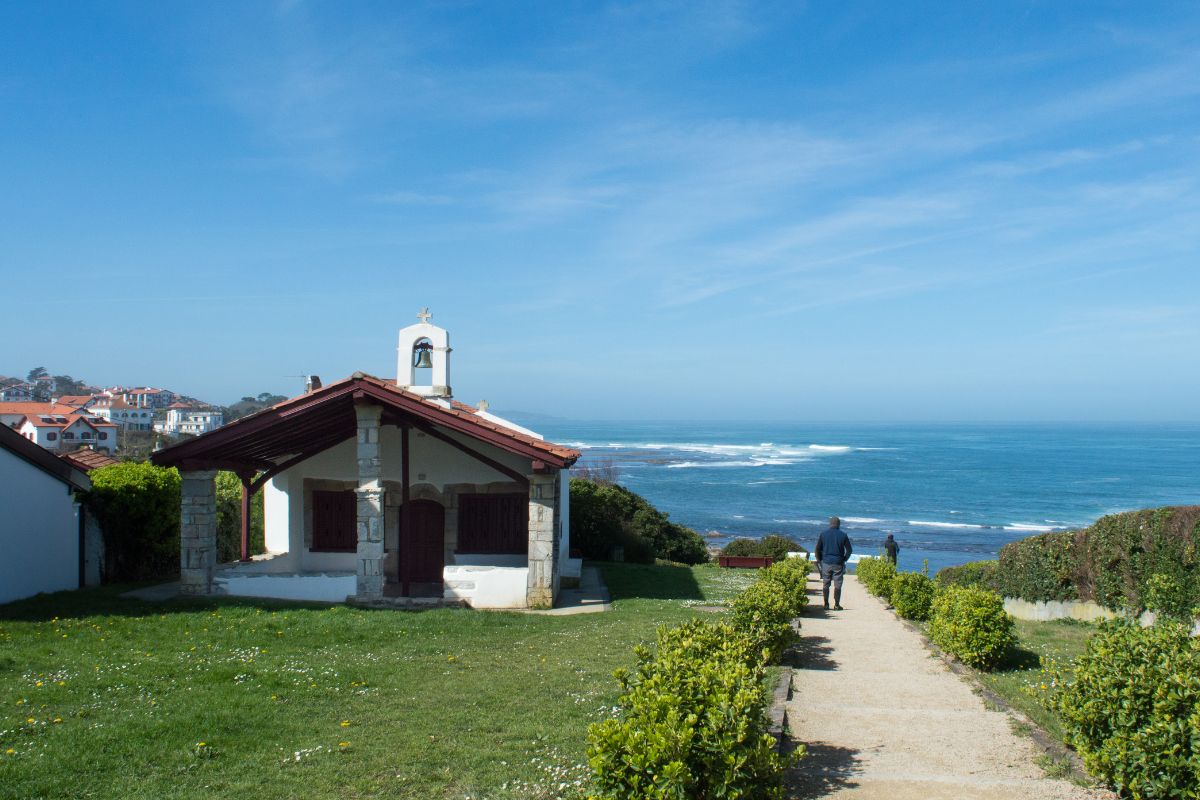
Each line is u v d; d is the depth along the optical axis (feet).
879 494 344.69
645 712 20.77
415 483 74.38
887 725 31.24
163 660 42.14
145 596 63.72
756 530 245.04
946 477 420.36
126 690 36.52
